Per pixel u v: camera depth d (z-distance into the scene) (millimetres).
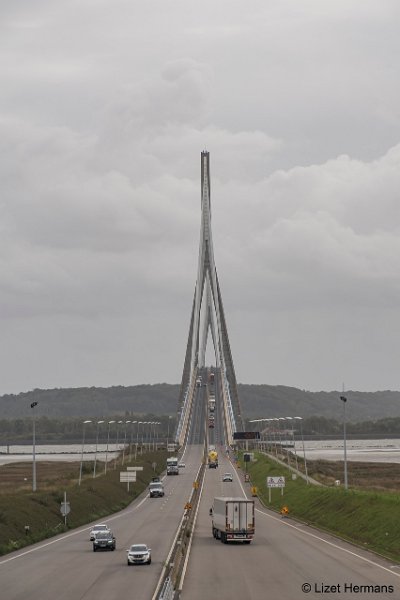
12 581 101062
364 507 157250
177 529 166000
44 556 127125
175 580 96750
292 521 178750
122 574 106125
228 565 110938
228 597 86125
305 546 131500
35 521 164125
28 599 87875
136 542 144000
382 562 110688
